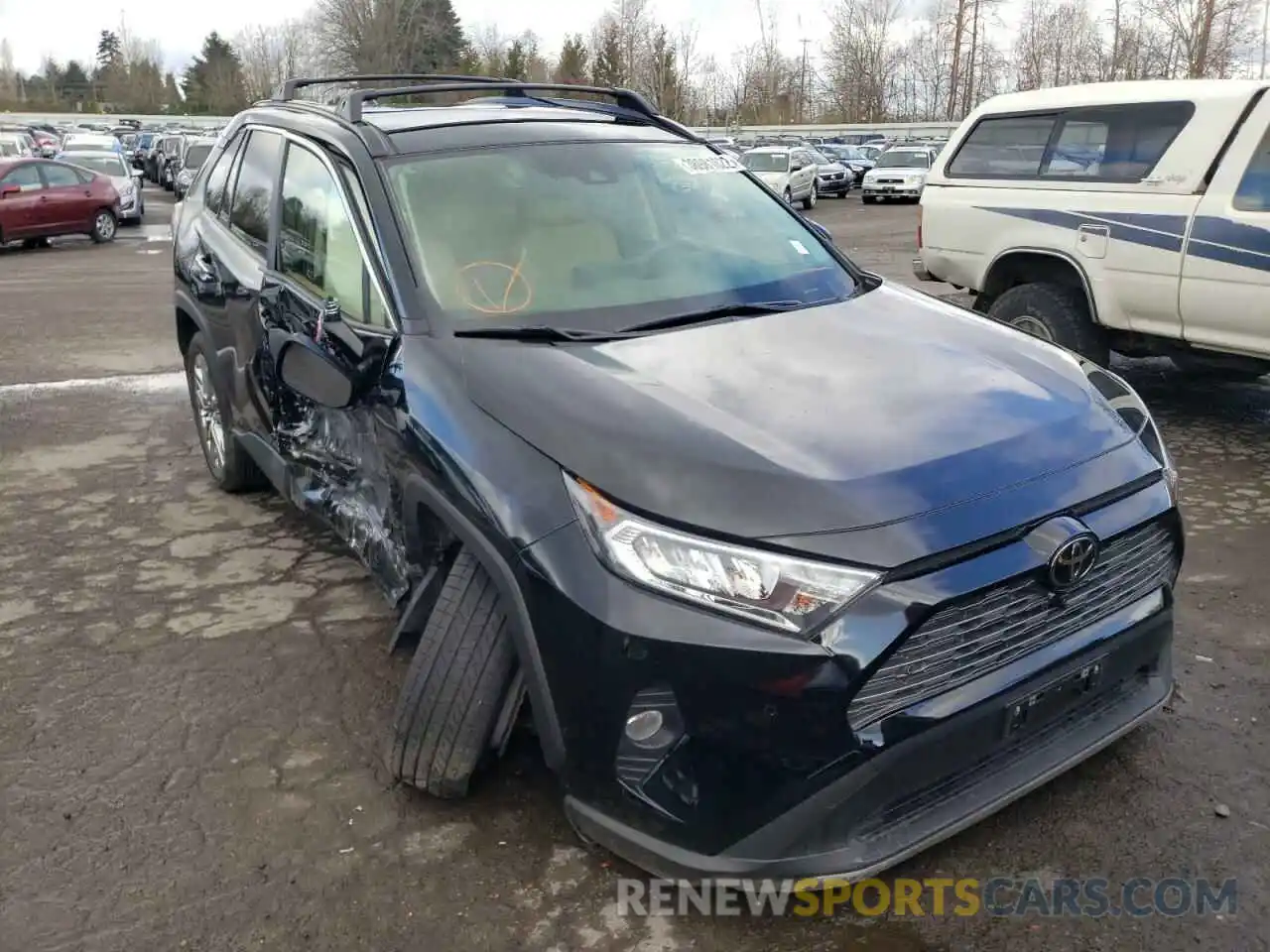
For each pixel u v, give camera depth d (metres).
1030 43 55.31
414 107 4.56
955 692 2.50
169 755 3.42
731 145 32.53
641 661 2.43
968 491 2.56
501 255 3.58
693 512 2.46
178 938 2.67
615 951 2.61
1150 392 7.40
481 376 3.00
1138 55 44.44
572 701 2.56
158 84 91.69
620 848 2.59
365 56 53.53
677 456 2.58
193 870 2.90
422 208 3.65
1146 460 2.89
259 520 5.35
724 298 3.62
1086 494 2.68
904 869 2.84
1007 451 2.71
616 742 2.52
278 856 2.95
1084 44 53.25
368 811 3.12
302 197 4.20
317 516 4.13
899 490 2.52
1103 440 2.88
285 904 2.77
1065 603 2.64
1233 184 5.90
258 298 4.37
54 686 3.83
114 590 4.59
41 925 2.71
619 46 54.03
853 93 61.25
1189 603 4.25
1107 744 2.88
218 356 4.96
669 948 2.61
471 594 2.85
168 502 5.62
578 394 2.85
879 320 3.53
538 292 3.48
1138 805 3.04
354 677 3.86
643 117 4.67
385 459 3.28
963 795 2.64
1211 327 6.08
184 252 5.47
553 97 5.12
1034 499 2.60
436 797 3.12
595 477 2.58
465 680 2.85
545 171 3.93
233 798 3.19
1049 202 6.80
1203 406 7.03
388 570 3.47
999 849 2.89
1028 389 3.03
